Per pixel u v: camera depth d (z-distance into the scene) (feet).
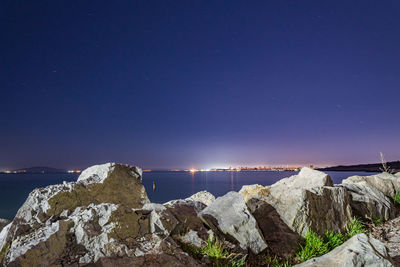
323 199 23.02
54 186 17.85
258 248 17.29
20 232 14.55
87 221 14.35
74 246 13.37
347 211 25.18
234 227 17.75
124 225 14.70
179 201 22.57
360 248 13.43
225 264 15.28
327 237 20.58
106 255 12.90
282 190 23.32
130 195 19.95
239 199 19.62
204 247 16.30
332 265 13.00
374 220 27.35
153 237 14.89
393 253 19.61
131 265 12.59
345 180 39.24
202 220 19.20
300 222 20.38
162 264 12.98
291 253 18.34
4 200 159.84
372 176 39.17
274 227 20.27
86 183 18.60
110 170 20.16
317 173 29.37
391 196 36.40
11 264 11.87
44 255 12.46
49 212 15.79
